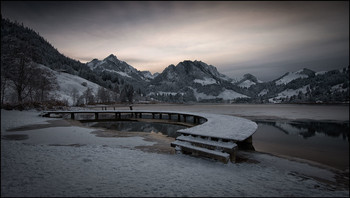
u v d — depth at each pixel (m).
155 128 19.08
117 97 113.19
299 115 42.00
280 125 25.75
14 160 5.78
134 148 9.06
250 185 5.00
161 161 6.68
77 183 4.30
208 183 4.84
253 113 45.59
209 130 10.42
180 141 8.81
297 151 12.41
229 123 14.14
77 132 12.68
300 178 6.23
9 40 34.06
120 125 20.73
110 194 3.82
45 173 4.84
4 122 15.80
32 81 35.03
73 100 73.31
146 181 4.66
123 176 4.92
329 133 20.48
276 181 5.62
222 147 7.48
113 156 6.91
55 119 19.58
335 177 7.11
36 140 9.52
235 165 7.02
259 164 7.86
